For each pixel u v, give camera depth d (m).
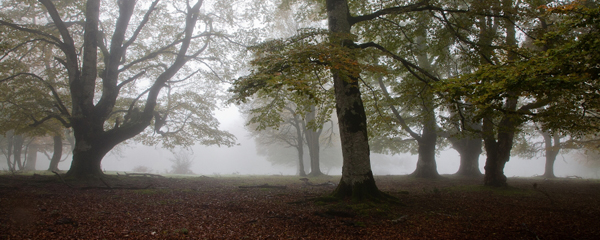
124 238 5.74
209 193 12.81
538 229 7.13
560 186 18.02
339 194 9.96
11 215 6.89
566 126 9.66
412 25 13.71
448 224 7.56
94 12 17.45
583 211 9.39
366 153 10.00
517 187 15.53
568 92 8.52
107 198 10.28
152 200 10.23
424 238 6.35
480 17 11.95
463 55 12.59
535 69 6.10
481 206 10.16
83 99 16.59
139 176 21.08
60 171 24.97
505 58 9.53
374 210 8.52
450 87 7.26
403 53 13.95
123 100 23.48
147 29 23.73
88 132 16.52
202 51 21.12
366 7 13.80
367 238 6.31
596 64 5.91
